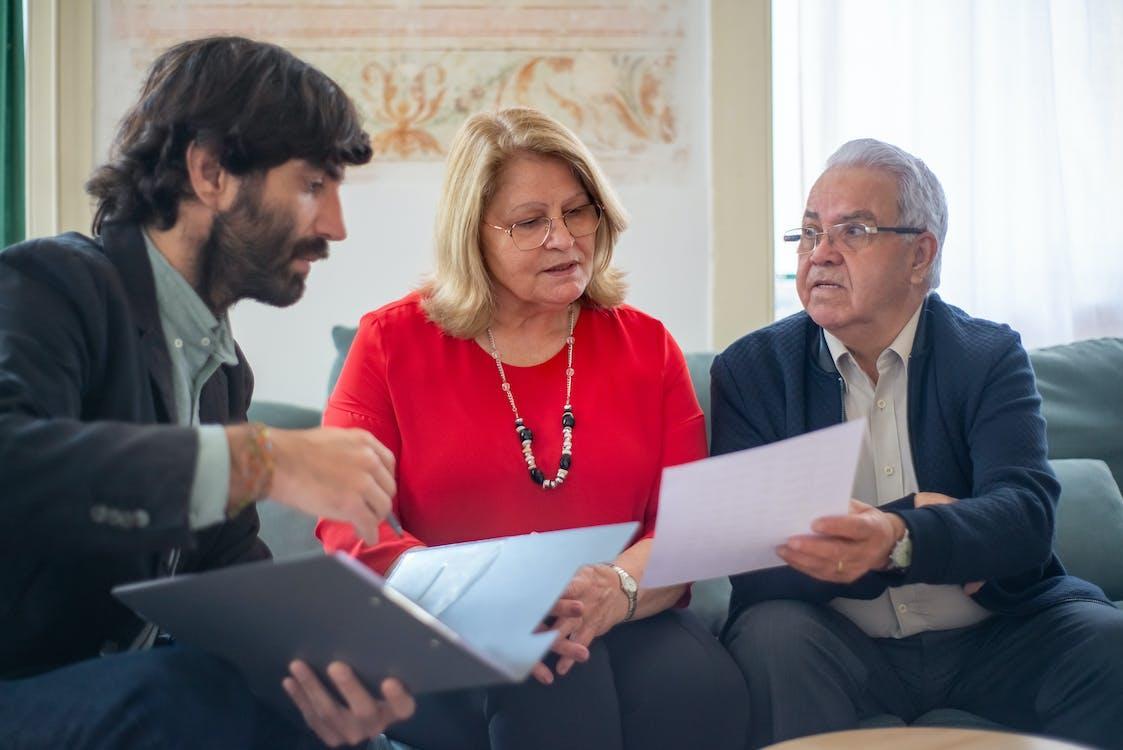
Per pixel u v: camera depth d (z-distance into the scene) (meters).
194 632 1.32
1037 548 1.85
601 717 1.68
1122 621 1.80
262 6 3.09
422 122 3.11
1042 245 3.27
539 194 2.00
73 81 3.04
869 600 2.01
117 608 1.47
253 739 1.38
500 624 1.36
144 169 1.52
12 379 1.29
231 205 1.51
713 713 1.77
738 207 3.19
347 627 1.19
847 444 1.50
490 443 1.98
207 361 1.62
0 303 1.37
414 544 1.85
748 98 3.18
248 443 1.27
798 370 2.08
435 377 2.04
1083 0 3.32
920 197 2.02
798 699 1.79
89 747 1.28
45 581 1.39
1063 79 3.33
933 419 2.03
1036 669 1.86
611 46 3.15
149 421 1.47
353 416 2.00
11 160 2.93
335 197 1.59
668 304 3.19
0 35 2.89
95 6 3.06
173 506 1.23
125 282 1.50
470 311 2.04
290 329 3.08
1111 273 3.32
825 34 3.20
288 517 2.26
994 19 3.27
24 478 1.22
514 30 3.13
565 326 2.12
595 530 1.50
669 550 1.54
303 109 1.51
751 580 1.98
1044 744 1.39
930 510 1.79
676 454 2.06
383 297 3.11
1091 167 3.32
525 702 1.67
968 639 1.99
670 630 1.88
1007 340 2.06
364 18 3.10
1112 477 2.50
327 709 1.31
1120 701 1.73
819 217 2.03
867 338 2.05
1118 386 2.61
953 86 3.23
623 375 2.07
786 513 1.57
